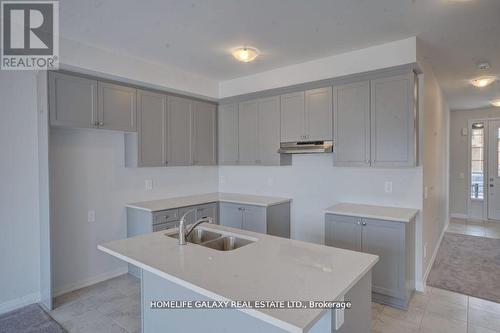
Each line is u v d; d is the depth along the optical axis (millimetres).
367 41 3002
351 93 3297
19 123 2918
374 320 2670
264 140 4086
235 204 4086
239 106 4367
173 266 1645
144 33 2822
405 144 2969
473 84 4465
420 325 2594
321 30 2748
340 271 1565
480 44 3047
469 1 2234
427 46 3104
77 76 3053
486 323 2629
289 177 4188
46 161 2863
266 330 1491
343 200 3707
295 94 3760
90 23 2617
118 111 3395
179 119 4078
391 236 2820
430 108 3672
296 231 4137
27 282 2986
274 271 1566
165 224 3559
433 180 4023
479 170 6809
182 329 1872
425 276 3453
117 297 3135
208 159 4496
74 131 3297
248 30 2758
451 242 5074
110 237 3625
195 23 2613
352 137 3291
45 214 2916
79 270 3357
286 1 2256
